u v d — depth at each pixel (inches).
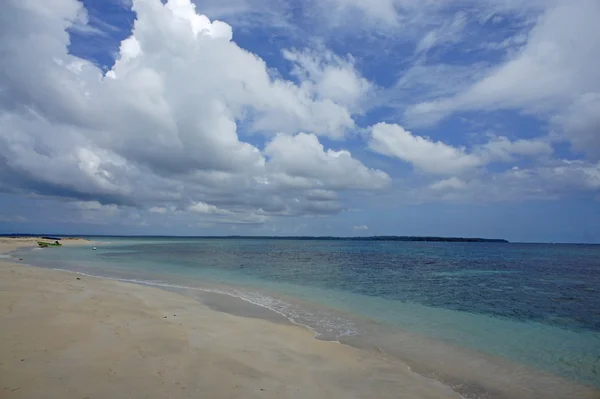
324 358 376.2
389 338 472.4
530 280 1192.8
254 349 384.2
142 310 523.5
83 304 521.0
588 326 573.3
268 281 1006.4
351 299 752.3
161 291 748.0
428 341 465.4
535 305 744.3
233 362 335.9
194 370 306.5
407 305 708.7
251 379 301.1
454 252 3408.0
